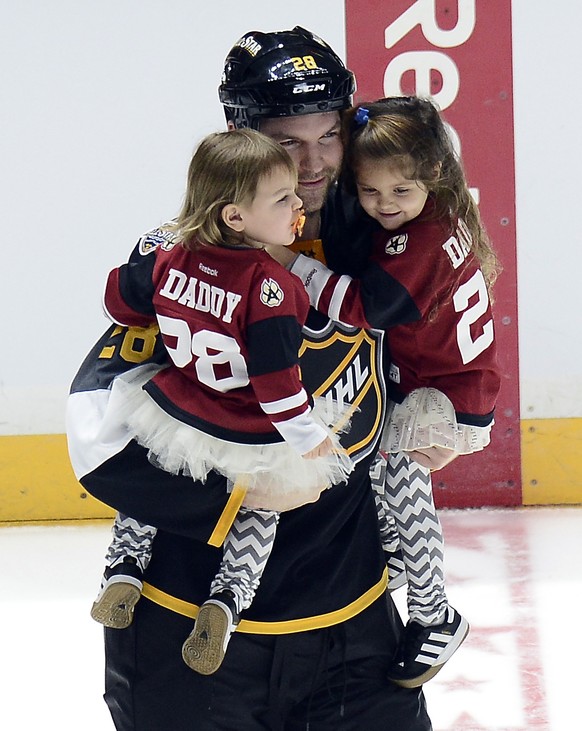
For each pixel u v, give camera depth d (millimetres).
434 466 8266
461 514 21609
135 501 7586
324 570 7906
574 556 19219
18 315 21344
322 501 7832
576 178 20891
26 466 21969
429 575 8508
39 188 20953
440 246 7648
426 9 20516
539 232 21062
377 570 8250
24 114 20766
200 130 20781
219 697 7750
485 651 15727
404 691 8398
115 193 20953
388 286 7543
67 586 18812
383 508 8688
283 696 7863
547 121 20766
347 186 7812
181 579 7797
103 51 20625
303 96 7367
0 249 21094
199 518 7516
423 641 8398
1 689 15062
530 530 20547
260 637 7770
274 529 7676
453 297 7758
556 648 15758
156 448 7367
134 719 7953
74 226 21047
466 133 20844
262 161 7027
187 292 7320
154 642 7852
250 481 7387
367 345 7824
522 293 21219
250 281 7133
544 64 20641
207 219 7188
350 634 8016
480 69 20672
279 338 7094
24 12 20531
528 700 14297
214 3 20516
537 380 21484
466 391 8039
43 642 16562
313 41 7652
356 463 7871
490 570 18703
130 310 7723
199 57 20641
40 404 21719
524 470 21812
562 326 21312
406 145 7352
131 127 20828
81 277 21188
